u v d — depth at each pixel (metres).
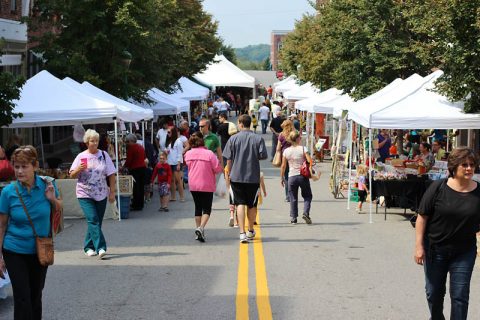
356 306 8.52
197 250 12.16
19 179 6.77
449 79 14.92
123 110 17.02
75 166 11.30
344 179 20.16
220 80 59.91
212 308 8.38
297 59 44.16
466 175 6.60
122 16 23.36
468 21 13.70
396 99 16.16
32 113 15.97
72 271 10.48
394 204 16.45
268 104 48.66
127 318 7.98
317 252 12.00
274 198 19.98
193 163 12.98
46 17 24.70
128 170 17.42
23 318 6.69
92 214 11.41
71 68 23.42
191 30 41.06
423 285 9.66
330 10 27.03
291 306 8.48
